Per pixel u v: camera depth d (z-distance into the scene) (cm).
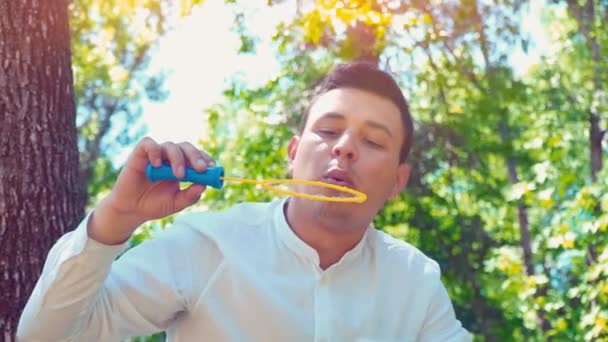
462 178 1359
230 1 853
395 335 262
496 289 1376
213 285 247
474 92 1161
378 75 258
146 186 216
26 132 357
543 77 1312
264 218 259
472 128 1236
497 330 1396
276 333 246
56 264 217
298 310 249
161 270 244
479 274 1368
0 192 350
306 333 248
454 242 1356
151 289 241
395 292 265
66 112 373
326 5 731
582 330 1048
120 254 232
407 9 864
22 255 350
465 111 1193
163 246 249
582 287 984
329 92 257
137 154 212
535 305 1078
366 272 264
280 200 270
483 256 1367
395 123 255
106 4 1023
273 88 1117
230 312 247
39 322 221
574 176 1019
